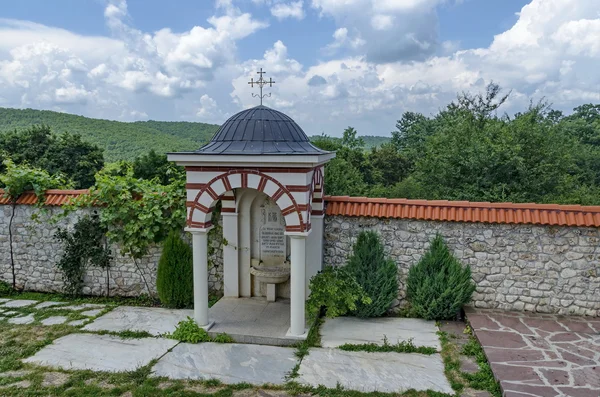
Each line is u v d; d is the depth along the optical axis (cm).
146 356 913
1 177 1277
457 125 2366
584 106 5275
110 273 1284
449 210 1098
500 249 1086
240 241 1211
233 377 832
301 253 961
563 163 2133
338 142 3519
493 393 761
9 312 1162
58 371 848
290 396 771
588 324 1007
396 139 5894
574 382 756
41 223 1298
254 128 1026
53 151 3069
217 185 972
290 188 947
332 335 1006
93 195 1222
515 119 2203
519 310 1092
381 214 1112
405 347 928
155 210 1184
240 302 1186
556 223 1038
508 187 1973
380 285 1087
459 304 1062
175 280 1174
